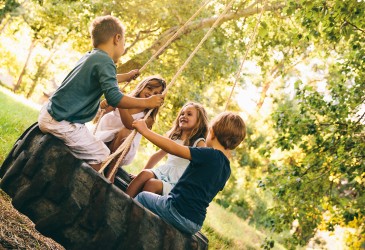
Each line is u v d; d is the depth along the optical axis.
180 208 2.98
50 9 10.26
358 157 7.06
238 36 10.34
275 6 8.91
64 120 2.81
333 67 9.33
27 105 12.80
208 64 10.38
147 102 2.95
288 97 16.92
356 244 10.18
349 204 7.90
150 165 4.38
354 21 5.82
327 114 7.59
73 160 2.64
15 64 30.41
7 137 6.52
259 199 17.42
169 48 10.40
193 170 3.03
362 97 7.43
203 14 10.08
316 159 7.56
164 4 9.84
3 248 3.26
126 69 9.80
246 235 12.38
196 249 3.03
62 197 2.61
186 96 10.75
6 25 23.86
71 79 2.85
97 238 2.61
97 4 9.30
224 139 3.12
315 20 6.09
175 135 4.12
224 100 14.77
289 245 8.41
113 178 3.78
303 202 7.66
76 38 12.02
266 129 16.95
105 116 4.05
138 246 2.74
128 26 10.82
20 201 2.62
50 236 2.62
